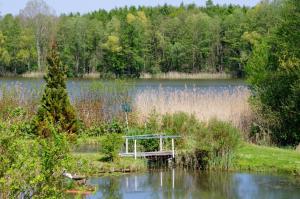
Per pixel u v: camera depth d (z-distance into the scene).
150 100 30.81
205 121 24.81
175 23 95.19
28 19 90.94
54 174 8.73
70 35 89.00
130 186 18.64
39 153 8.76
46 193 8.30
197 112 28.30
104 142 21.84
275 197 17.33
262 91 30.20
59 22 92.69
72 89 35.16
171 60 91.81
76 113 27.72
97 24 92.56
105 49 89.19
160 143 22.72
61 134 9.34
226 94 31.42
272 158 22.86
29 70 85.56
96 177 19.95
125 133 26.11
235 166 21.75
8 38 86.62
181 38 93.69
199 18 95.94
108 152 21.44
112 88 30.80
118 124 29.27
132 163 21.39
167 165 22.41
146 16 117.06
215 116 24.25
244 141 27.02
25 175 8.12
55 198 8.27
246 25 89.88
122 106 29.44
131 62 88.81
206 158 21.94
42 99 24.48
